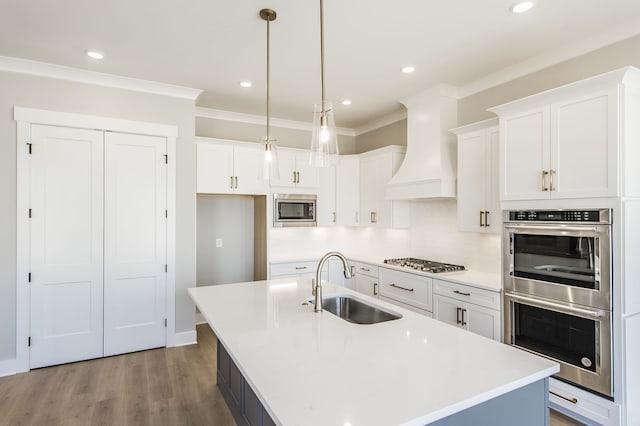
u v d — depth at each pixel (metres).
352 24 2.45
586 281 2.22
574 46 2.72
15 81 3.05
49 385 2.88
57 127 3.20
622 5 2.21
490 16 2.35
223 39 2.67
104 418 2.45
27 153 3.09
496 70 3.23
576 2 2.19
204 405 2.62
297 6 2.23
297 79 3.45
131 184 3.50
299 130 5.08
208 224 4.64
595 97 2.19
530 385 1.35
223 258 4.73
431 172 3.57
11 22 2.41
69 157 3.25
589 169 2.21
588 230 2.21
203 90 3.76
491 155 3.05
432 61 3.04
